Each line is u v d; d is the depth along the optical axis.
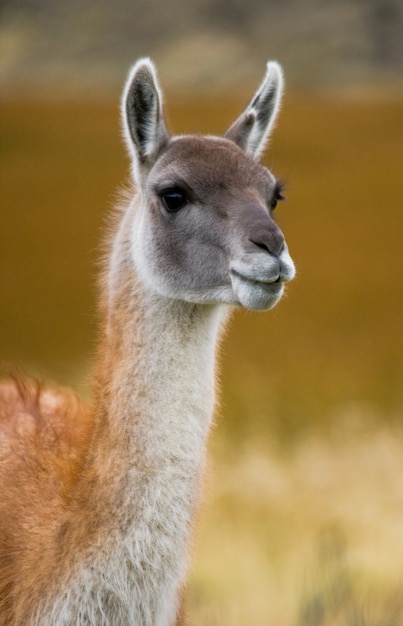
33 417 18.12
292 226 103.69
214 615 23.05
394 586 24.88
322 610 22.61
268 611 23.72
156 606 15.43
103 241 17.88
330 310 74.44
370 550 29.47
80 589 15.15
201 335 15.98
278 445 43.78
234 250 15.86
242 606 24.23
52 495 16.23
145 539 15.20
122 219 17.64
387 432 45.34
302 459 41.97
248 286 15.63
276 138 149.62
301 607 23.16
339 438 44.59
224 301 15.95
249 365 60.22
